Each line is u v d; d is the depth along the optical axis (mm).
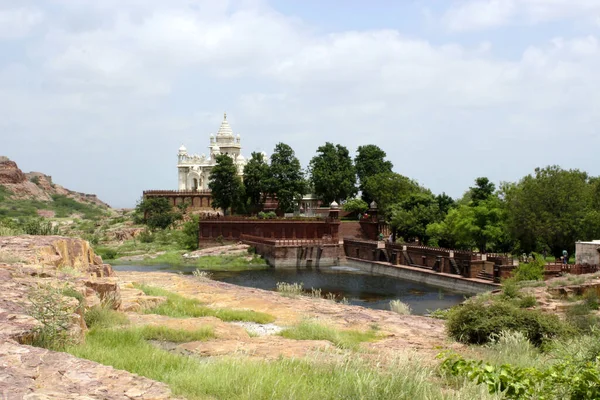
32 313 11320
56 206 191500
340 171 123312
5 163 197750
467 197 103000
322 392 9773
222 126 148000
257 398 9359
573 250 60500
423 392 10000
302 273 76312
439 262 65625
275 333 18281
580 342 15375
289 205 116000
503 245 78062
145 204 120562
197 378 10133
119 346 12812
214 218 97125
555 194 59344
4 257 17953
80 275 18672
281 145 116750
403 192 109750
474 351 16359
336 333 17906
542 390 10227
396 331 20516
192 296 26922
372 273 76875
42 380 7625
